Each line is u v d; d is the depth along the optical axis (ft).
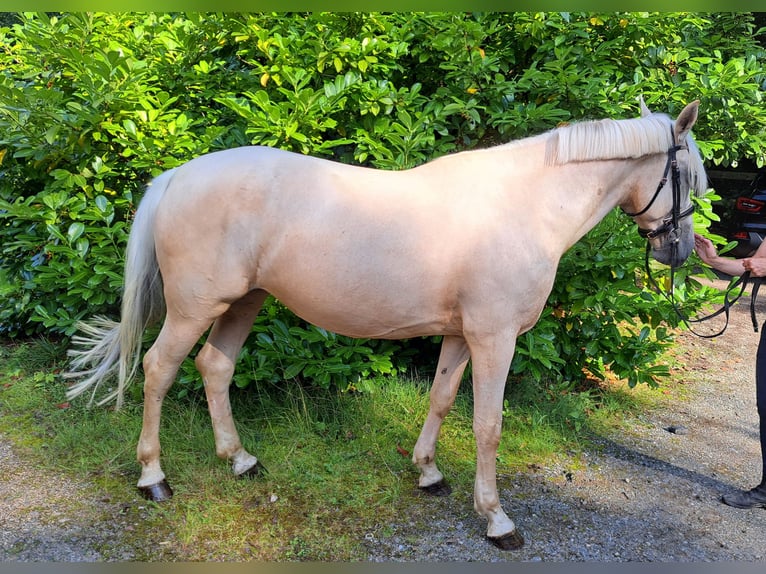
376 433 9.84
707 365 15.10
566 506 8.29
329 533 7.32
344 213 6.66
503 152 7.15
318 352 10.14
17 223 11.31
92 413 9.95
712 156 12.35
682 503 8.61
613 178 7.16
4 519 7.16
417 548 7.16
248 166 6.86
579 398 11.72
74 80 10.36
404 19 11.21
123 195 10.46
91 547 6.79
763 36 20.65
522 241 6.71
